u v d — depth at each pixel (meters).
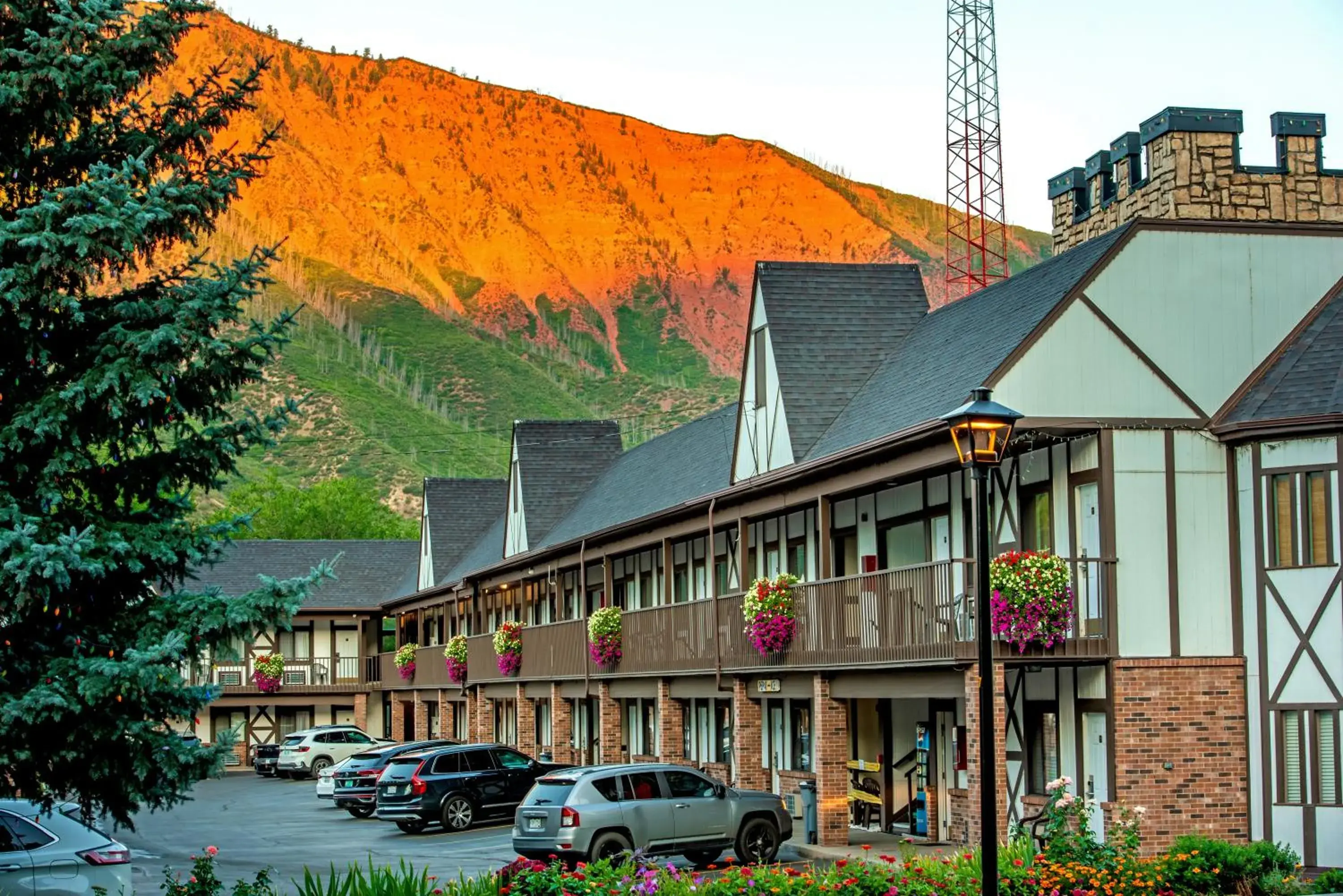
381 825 35.31
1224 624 22.52
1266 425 22.22
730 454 36.38
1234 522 22.73
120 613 14.65
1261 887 18.67
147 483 15.02
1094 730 22.38
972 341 25.73
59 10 14.55
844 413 29.75
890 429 25.78
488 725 51.84
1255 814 22.02
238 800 45.75
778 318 31.25
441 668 57.06
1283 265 23.86
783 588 28.11
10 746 13.72
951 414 14.58
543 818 23.23
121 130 15.24
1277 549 22.25
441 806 32.47
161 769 14.30
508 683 48.12
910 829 27.86
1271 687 22.09
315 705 68.56
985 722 13.98
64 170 15.11
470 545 63.12
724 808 24.23
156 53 14.88
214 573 69.56
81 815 15.71
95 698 13.55
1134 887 17.25
